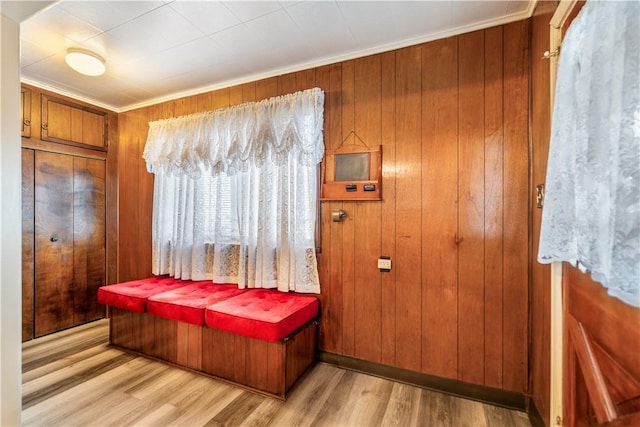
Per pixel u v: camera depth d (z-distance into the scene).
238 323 2.00
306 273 2.40
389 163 2.20
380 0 1.72
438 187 2.05
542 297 1.60
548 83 1.51
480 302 1.94
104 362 2.40
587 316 1.10
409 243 2.13
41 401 1.88
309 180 2.37
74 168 3.14
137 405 1.85
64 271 3.06
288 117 2.44
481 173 1.94
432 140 2.07
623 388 0.82
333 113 2.38
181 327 2.32
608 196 0.81
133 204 3.42
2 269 1.31
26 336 2.78
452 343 2.01
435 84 2.06
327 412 1.80
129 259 3.43
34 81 2.80
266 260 2.54
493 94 1.92
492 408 1.86
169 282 2.91
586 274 1.10
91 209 3.28
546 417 1.52
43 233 2.90
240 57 2.37
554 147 1.18
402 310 2.15
